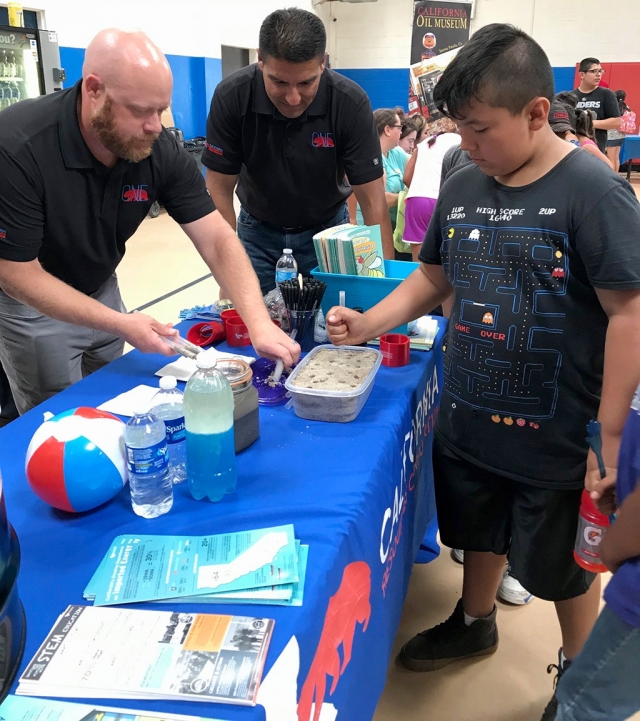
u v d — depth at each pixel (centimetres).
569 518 122
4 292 165
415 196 302
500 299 114
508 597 178
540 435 117
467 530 140
